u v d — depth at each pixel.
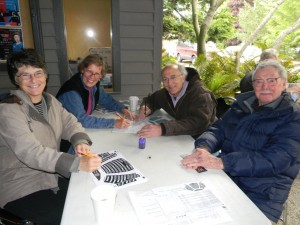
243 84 2.52
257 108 1.49
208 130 1.69
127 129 1.84
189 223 0.86
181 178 1.15
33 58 1.32
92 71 2.00
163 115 2.26
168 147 1.52
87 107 2.17
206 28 5.52
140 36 3.23
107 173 1.19
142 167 1.26
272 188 1.32
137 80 3.42
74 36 3.94
